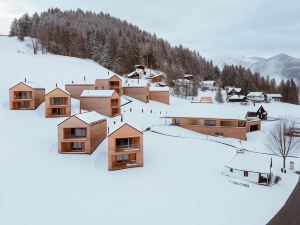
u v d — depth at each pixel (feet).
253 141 217.15
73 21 654.53
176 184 127.34
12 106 227.61
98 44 517.55
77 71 375.86
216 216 102.32
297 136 223.92
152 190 120.88
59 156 152.76
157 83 469.16
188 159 160.04
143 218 99.76
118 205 107.96
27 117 213.05
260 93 503.20
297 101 556.51
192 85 490.90
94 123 165.27
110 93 238.07
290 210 107.55
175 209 106.22
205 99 370.73
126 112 257.96
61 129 156.35
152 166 147.43
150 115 261.65
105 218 99.04
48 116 215.92
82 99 236.43
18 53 416.46
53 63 392.88
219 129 222.28
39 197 110.52
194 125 226.79
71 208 104.42
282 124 245.65
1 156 143.54
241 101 461.37
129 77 453.58
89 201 109.91
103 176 133.49
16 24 554.87
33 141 168.55
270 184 133.90
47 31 495.41
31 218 96.94
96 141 169.37
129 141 147.13
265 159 144.15
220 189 124.57
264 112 308.60
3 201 105.60
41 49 476.54
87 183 125.08
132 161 149.89
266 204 112.98
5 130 183.32
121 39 528.63
